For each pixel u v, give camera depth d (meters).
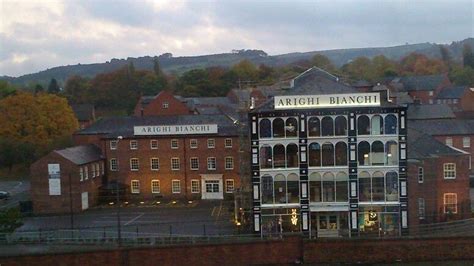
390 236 51.72
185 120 85.94
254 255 49.94
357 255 50.00
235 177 80.12
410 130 68.44
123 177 81.56
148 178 81.31
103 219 66.50
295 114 56.25
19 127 111.50
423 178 59.50
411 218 58.34
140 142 81.31
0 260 47.09
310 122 56.41
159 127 80.94
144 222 63.47
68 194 72.12
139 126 81.31
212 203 75.94
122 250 48.50
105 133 85.31
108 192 78.56
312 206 56.31
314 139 56.19
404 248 50.00
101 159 80.56
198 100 138.50
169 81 180.50
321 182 56.50
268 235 54.75
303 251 50.12
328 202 56.41
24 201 73.94
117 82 168.12
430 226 57.38
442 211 60.28
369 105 55.94
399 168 55.94
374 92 57.38
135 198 81.19
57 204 72.06
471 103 134.50
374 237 50.66
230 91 146.75
